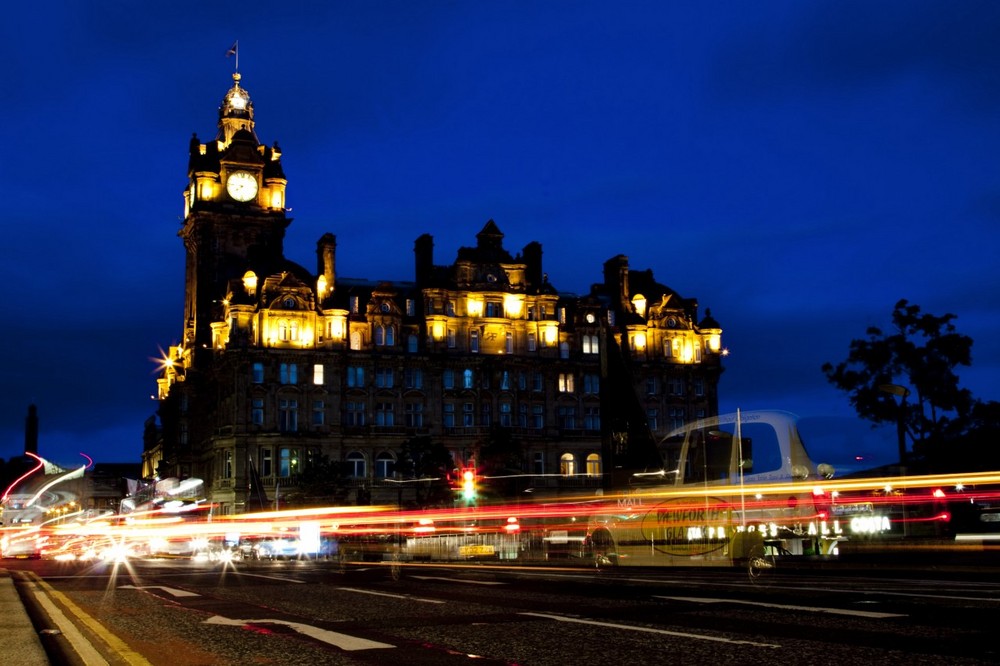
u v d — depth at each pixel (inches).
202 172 5172.2
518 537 2018.9
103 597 1001.5
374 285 4938.5
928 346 2650.1
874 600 692.7
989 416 2573.8
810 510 1218.0
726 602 713.6
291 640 569.0
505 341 4845.0
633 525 1299.2
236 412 4384.8
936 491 1620.3
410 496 4505.4
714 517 1179.3
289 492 4347.9
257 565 2039.9
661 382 5098.4
